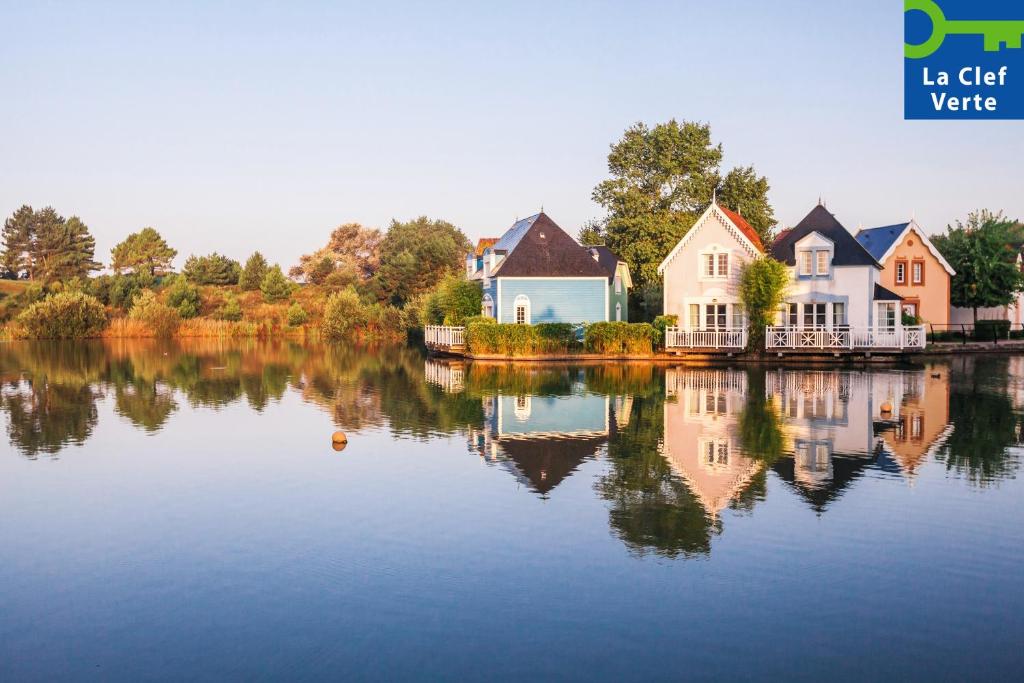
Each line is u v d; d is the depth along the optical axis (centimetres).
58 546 1166
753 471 1559
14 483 1541
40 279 10906
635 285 6166
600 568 1049
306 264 12106
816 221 4712
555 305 4884
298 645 847
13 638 873
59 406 2617
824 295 4562
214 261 10594
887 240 5572
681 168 6172
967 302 5597
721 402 2542
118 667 808
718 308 4638
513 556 1095
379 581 1014
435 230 12294
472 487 1455
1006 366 3872
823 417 2214
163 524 1264
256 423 2231
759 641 848
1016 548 1116
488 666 799
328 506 1347
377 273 8925
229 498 1412
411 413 2377
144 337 7650
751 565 1058
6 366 4256
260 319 8381
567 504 1339
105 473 1620
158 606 950
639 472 1558
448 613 918
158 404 2658
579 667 796
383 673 788
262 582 1016
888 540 1150
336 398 2772
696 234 4634
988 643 843
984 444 1814
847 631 870
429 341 5522
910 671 788
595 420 2186
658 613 914
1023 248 6072
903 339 4294
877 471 1554
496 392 2889
